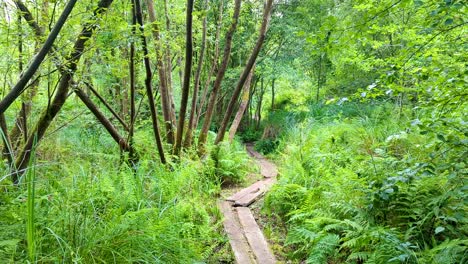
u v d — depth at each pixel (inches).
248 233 169.0
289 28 472.1
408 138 201.9
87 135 272.5
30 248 93.2
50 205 123.3
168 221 134.2
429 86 127.2
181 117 248.4
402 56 131.4
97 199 141.0
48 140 218.1
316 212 156.5
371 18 120.0
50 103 157.2
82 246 106.9
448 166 116.0
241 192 238.5
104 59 167.9
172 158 247.4
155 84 313.3
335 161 227.1
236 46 487.8
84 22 140.6
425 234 130.9
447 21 102.4
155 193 170.9
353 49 265.9
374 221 142.5
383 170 157.6
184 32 261.1
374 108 372.2
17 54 149.5
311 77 603.5
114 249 112.6
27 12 139.4
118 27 148.2
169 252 129.6
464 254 104.8
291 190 194.5
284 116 524.7
